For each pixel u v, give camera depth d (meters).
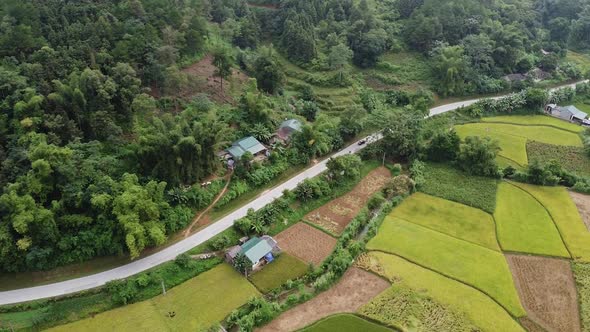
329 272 58.56
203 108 79.12
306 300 55.78
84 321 52.47
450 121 100.94
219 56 87.38
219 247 62.53
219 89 89.25
